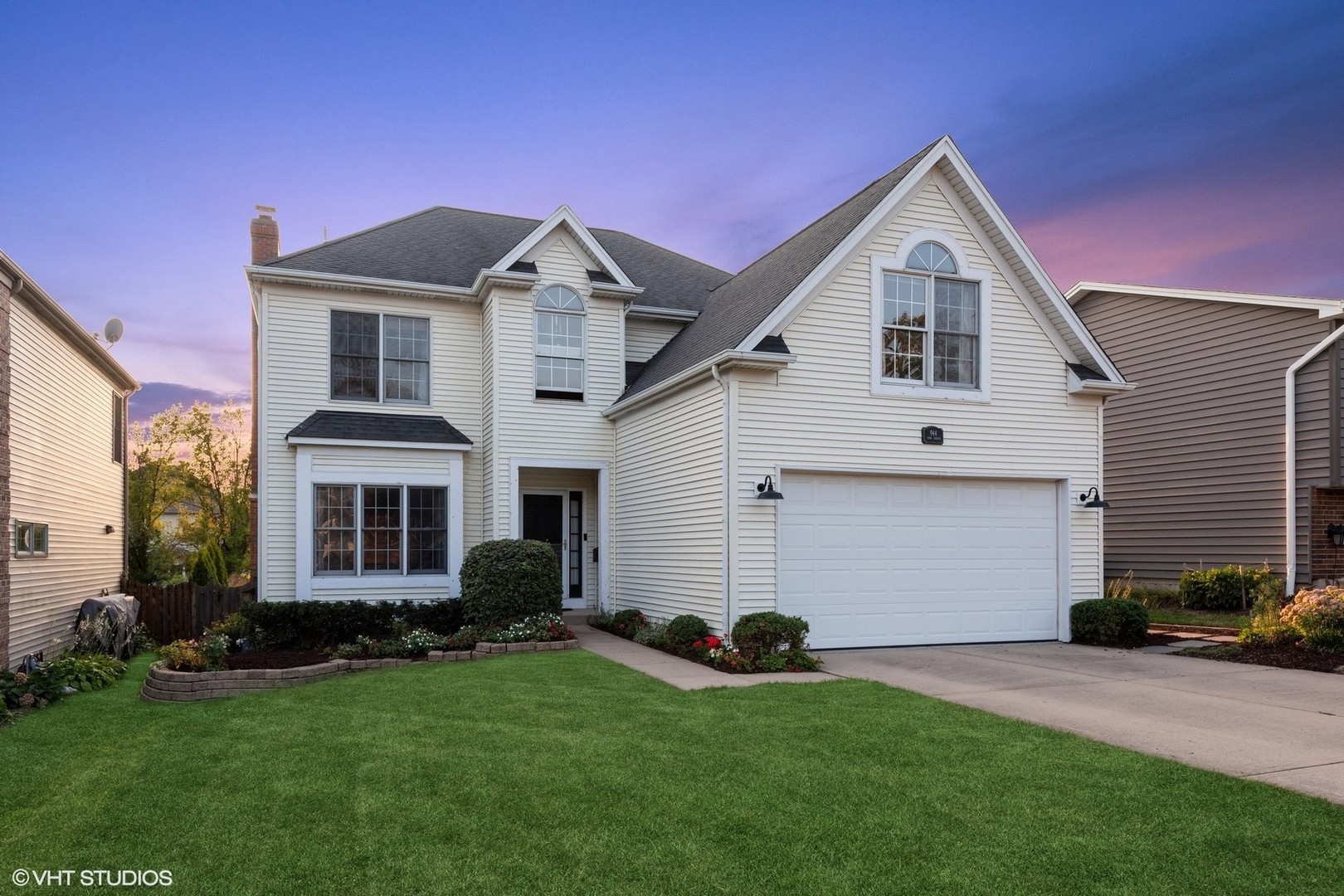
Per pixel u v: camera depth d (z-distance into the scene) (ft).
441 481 52.06
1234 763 21.54
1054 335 46.65
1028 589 45.65
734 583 39.50
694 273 67.67
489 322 53.36
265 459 50.26
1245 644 40.19
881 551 42.91
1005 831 17.21
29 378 39.60
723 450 40.19
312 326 52.03
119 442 59.72
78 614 48.11
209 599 52.80
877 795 19.40
